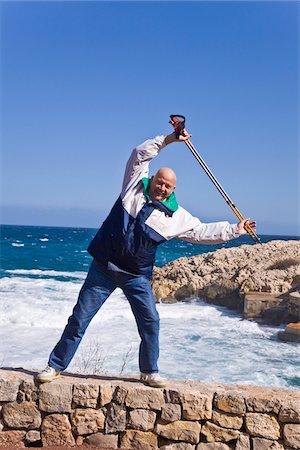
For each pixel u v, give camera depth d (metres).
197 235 4.02
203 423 4.05
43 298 18.27
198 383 4.30
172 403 4.07
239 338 12.04
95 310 4.19
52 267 37.22
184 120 3.95
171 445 4.06
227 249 23.41
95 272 4.14
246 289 16.52
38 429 4.20
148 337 4.14
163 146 3.98
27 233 117.44
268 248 22.80
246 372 8.95
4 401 4.22
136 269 4.02
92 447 4.14
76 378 4.34
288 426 3.90
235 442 4.00
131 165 3.99
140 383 4.25
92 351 10.04
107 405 4.16
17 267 36.50
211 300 17.81
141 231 3.88
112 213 4.05
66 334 4.21
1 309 14.37
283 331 12.34
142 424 4.09
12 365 8.95
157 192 3.95
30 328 12.62
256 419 3.95
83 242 81.19
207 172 4.08
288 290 16.12
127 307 15.84
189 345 11.01
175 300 18.45
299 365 9.55
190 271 19.89
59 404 4.16
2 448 4.11
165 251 62.03
